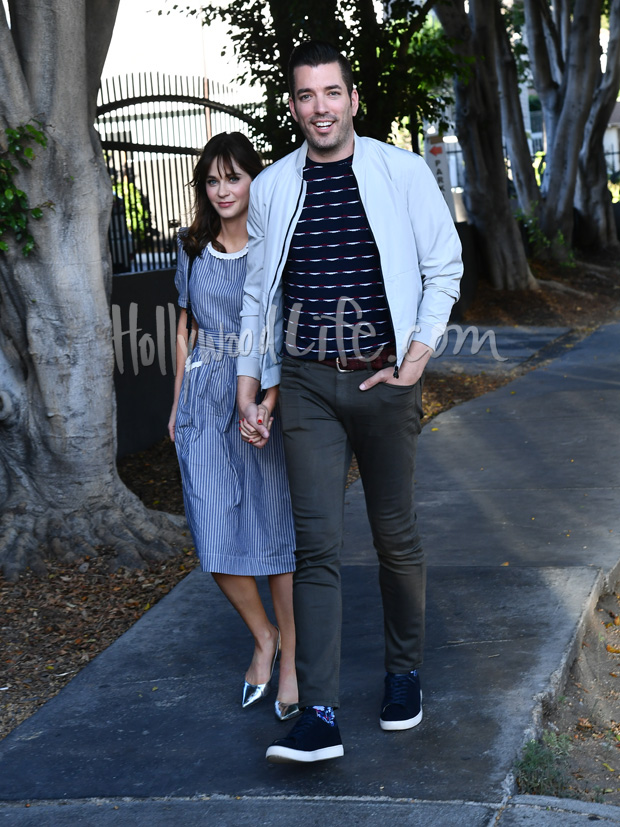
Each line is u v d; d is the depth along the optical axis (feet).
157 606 14.76
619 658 12.97
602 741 10.77
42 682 12.76
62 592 15.76
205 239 11.13
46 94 16.06
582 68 61.21
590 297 57.06
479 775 9.33
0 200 15.83
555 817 8.57
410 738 10.18
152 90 27.55
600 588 14.61
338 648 9.59
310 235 9.50
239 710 11.29
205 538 10.86
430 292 9.72
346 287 9.47
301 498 9.68
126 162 26.55
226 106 30.60
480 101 53.11
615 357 37.22
